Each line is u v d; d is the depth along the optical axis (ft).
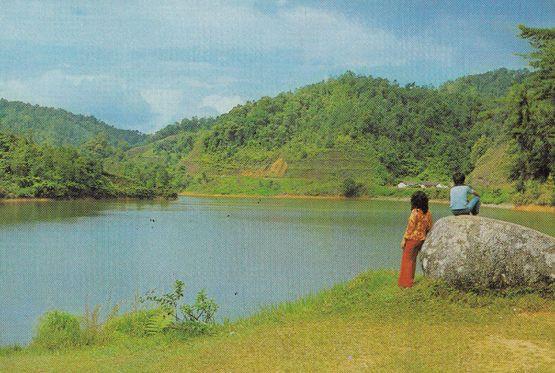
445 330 33.78
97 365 34.83
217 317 72.43
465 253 38.58
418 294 39.24
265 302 85.30
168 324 46.34
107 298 90.43
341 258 144.25
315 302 44.21
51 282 106.32
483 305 37.47
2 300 88.12
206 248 169.37
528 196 390.83
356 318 37.83
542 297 37.58
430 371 26.37
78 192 485.15
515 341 31.17
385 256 150.10
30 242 178.40
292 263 135.64
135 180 606.96
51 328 48.08
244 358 31.32
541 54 79.30
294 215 346.54
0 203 399.85
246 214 354.95
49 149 494.18
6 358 40.42
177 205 475.72
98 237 199.00
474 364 27.35
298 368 28.19
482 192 506.07
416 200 42.06
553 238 38.55
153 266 129.49
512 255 37.99
